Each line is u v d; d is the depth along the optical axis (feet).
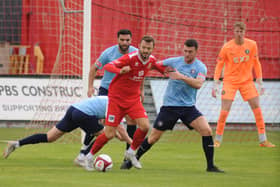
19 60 149.69
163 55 138.00
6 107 128.67
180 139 112.68
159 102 133.18
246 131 130.31
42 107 117.70
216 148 96.78
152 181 59.26
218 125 98.27
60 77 119.96
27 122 128.47
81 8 126.62
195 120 68.90
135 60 65.00
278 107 134.31
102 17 139.44
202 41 138.72
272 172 68.85
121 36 75.00
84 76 96.53
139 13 139.54
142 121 67.15
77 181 58.03
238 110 132.87
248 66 96.94
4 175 62.13
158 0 138.51
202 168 72.43
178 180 60.44
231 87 96.78
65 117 70.28
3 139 104.83
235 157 84.69
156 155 86.38
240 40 95.55
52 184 55.67
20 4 147.95
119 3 139.64
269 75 142.41
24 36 147.54
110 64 64.54
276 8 141.49
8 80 128.88
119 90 66.44
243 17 139.95
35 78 128.16
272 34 141.69
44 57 145.48
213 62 138.51
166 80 134.82
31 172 65.05
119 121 67.41
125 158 71.56
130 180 59.62
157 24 138.21
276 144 103.71
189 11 138.51
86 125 69.21
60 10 125.90
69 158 80.64
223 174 66.49
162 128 69.92
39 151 88.48
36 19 146.10
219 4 139.23
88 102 69.21
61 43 112.47
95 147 67.15
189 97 69.31
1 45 147.13
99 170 66.49
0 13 148.87
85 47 96.63
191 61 69.00
